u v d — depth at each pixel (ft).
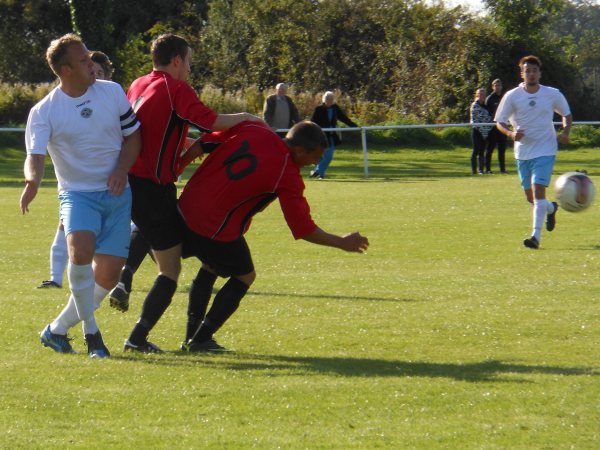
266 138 44.91
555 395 37.40
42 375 40.96
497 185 145.07
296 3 294.05
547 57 281.74
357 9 288.92
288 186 44.78
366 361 44.01
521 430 33.27
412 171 183.01
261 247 84.17
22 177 163.22
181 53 46.62
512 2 276.21
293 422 34.37
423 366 42.73
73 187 44.91
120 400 37.09
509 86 276.82
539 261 74.74
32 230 96.32
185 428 33.68
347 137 247.91
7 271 72.23
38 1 350.84
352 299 59.77
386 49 285.23
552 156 84.64
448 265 73.51
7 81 358.23
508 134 85.30
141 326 46.42
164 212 45.98
